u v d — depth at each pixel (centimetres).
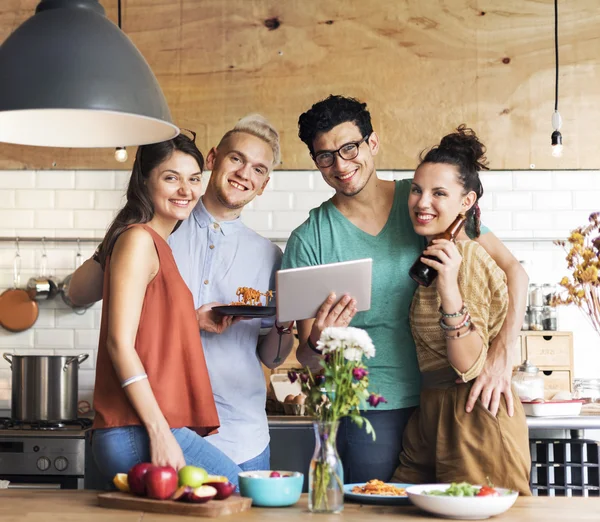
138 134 261
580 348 509
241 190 319
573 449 429
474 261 261
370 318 288
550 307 494
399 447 284
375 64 517
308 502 216
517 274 284
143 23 519
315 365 301
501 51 516
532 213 516
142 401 228
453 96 515
